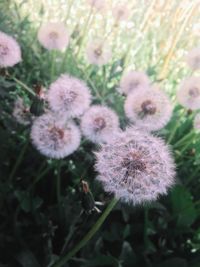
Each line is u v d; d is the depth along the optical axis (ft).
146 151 0.55
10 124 0.91
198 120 0.95
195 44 1.48
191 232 0.93
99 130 0.77
